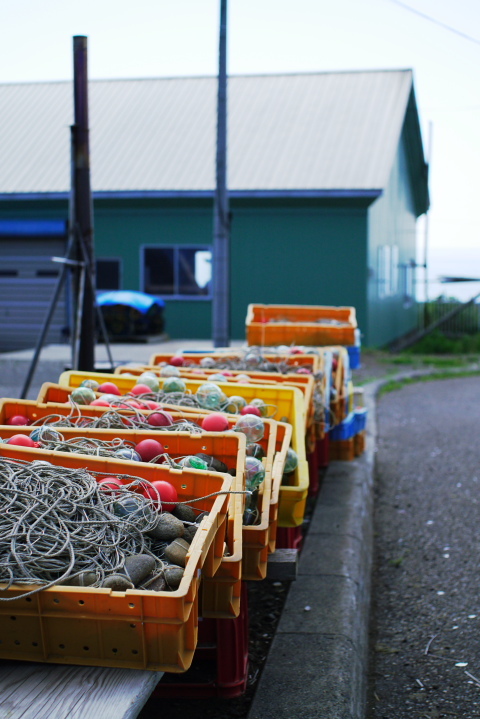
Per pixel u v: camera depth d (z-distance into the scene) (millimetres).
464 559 5762
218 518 2746
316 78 22531
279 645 3895
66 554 2418
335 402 6672
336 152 18984
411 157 25203
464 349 22797
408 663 4270
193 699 3660
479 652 4324
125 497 2750
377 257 19719
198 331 18984
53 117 21734
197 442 3596
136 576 2365
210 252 18734
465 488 7738
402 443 10016
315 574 4812
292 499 3922
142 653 2234
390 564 5824
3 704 2111
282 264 18500
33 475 2756
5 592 2227
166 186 18125
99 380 5219
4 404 4195
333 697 3373
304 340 8414
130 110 21438
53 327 18828
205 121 20734
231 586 2850
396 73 22219
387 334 22094
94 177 18625
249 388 5004
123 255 19031
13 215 18969
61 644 2258
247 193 17750
